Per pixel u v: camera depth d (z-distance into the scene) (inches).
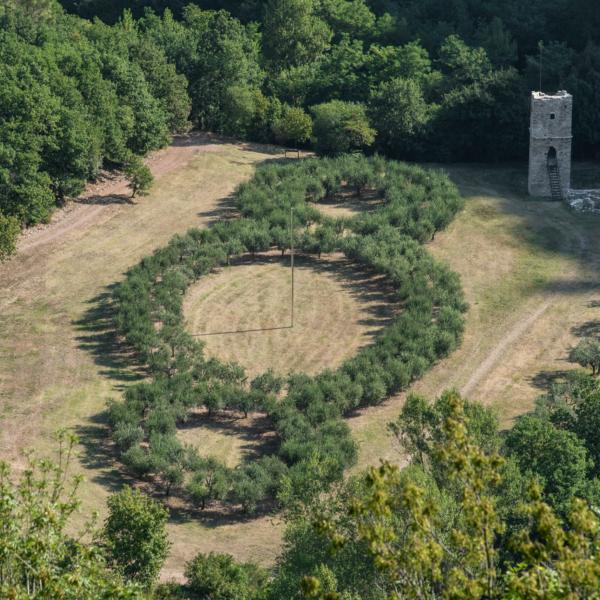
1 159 5398.6
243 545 3472.0
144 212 5792.3
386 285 5152.6
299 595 2480.3
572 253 5497.1
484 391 4407.0
